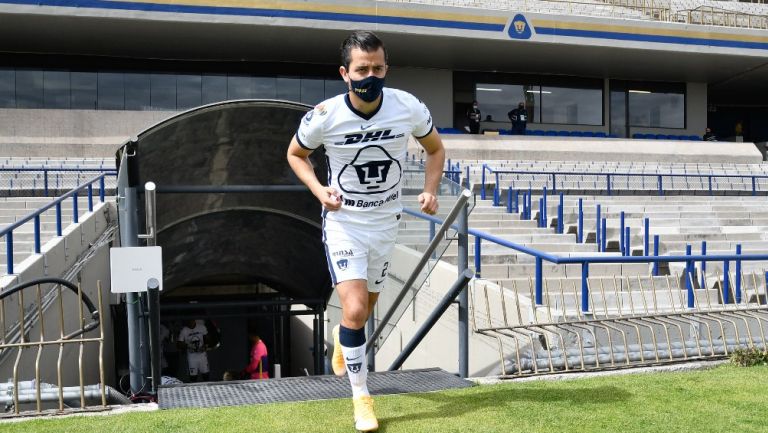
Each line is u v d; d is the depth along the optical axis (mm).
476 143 23078
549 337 5820
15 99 23109
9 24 20484
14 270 7133
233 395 4043
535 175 19438
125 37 22000
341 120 3082
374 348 7000
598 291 8477
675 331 6273
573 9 26641
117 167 5652
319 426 3260
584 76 29156
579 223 11695
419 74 27516
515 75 28453
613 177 20203
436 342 7688
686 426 3266
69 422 3451
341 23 22156
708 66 27750
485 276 9375
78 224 9750
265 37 22578
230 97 24953
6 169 14609
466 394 3928
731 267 10164
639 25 24969
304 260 9664
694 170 22656
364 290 3234
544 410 3527
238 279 14773
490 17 23516
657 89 30188
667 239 12156
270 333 16047
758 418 3406
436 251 5484
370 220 3250
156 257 4586
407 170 5988
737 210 15523
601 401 3723
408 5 22781
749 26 27359
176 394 4094
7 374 6195
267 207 8070
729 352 5449
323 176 7062
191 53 23984
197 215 7938
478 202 14680
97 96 23734
